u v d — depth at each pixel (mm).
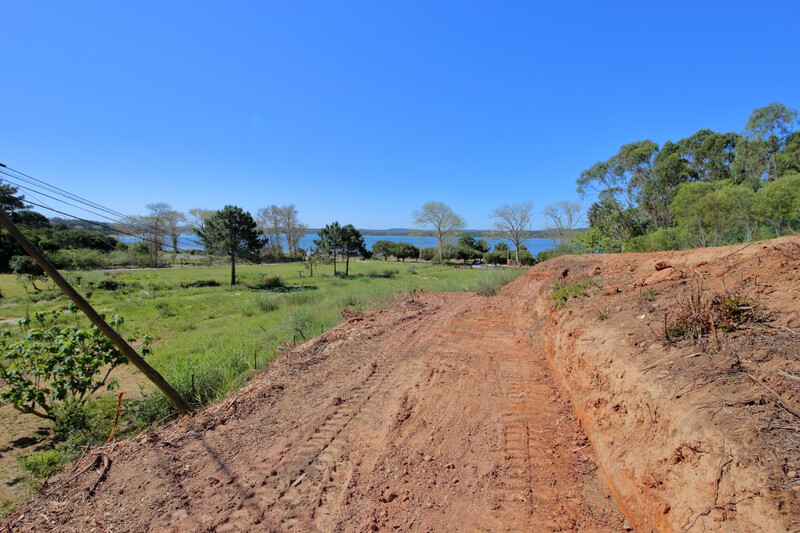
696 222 12562
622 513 2977
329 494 3607
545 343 6965
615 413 3492
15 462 5688
